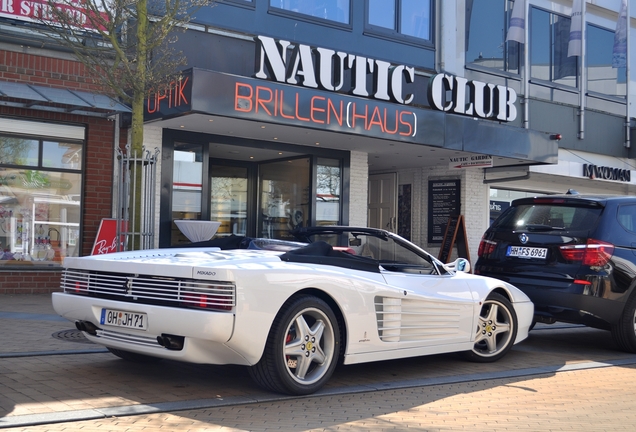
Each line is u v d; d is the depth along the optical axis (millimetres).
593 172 18594
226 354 4793
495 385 6000
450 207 17172
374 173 18812
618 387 6109
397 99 13055
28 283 11438
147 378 5598
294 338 5168
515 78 18203
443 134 13477
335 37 14672
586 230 7766
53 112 11594
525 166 16734
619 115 20688
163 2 9742
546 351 7992
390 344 5789
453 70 16688
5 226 11352
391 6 15734
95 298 5297
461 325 6504
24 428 4137
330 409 4918
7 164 11344
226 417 4566
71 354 6422
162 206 12250
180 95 10688
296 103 11523
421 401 5305
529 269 8023
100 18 8164
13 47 11172
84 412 4465
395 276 6012
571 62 19578
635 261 7793
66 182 11828
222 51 13070
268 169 15477
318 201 14453
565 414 5078
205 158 12812
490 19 17797
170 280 4891
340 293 5391
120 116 12094
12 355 6164
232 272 4703
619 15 19203
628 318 7742
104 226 11734
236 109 10859
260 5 13625
